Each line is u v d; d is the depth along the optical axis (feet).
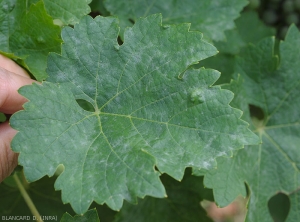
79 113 1.00
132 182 0.90
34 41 1.10
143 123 1.00
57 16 1.12
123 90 1.03
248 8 1.60
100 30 1.03
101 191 0.91
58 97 0.98
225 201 1.12
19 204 1.40
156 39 1.02
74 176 0.93
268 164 1.31
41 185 1.38
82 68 1.02
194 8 1.33
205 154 0.95
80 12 1.12
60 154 0.94
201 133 0.97
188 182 1.35
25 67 1.09
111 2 1.28
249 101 1.33
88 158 0.96
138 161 0.93
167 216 1.36
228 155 0.94
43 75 1.08
